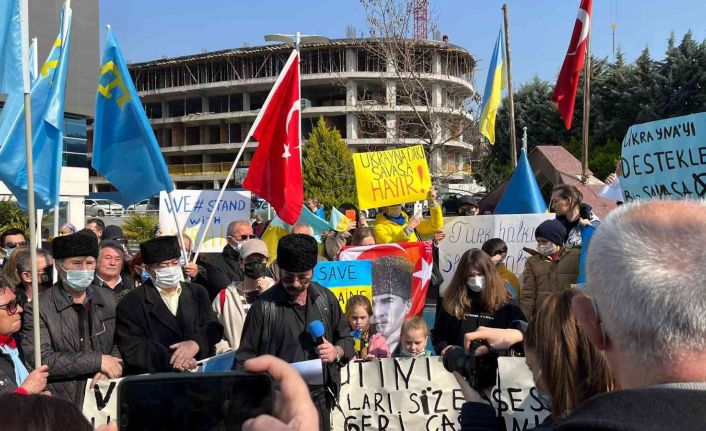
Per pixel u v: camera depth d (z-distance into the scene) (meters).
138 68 61.44
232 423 1.23
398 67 18.86
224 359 3.73
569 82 9.84
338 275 5.48
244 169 47.72
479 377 2.25
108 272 5.43
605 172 25.81
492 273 4.38
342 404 4.07
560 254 5.46
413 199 7.38
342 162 34.47
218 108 60.97
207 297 4.22
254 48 56.66
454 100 34.31
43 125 4.61
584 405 1.09
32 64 6.33
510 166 27.39
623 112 28.94
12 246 7.74
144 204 39.34
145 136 5.38
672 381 1.06
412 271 5.64
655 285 1.07
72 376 3.65
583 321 1.27
